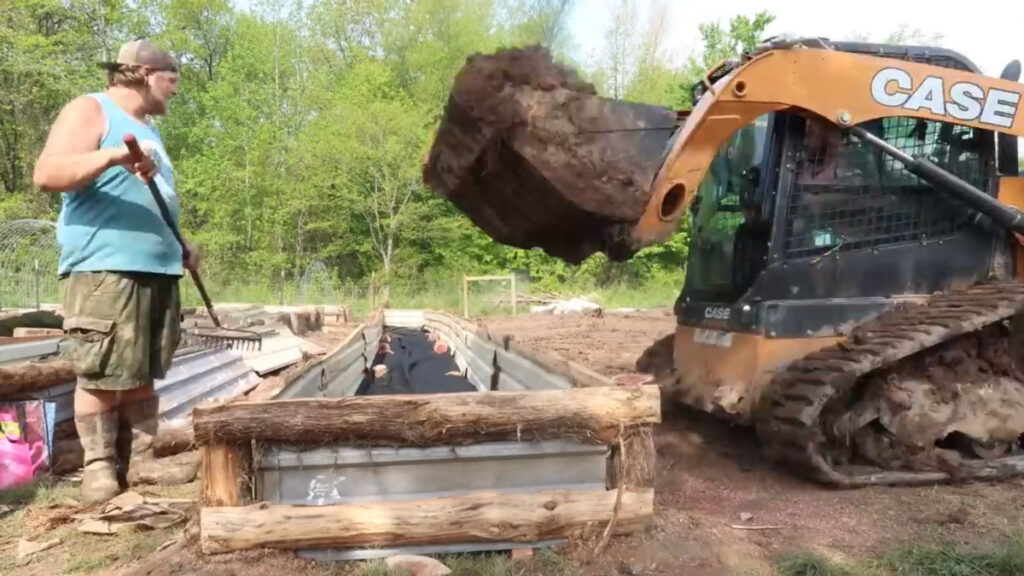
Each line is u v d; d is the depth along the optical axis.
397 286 26.98
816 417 4.25
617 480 3.32
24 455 4.34
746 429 5.68
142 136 3.95
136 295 3.81
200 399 6.33
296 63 31.06
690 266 5.71
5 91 28.11
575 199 3.62
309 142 27.94
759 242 4.96
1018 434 4.76
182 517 3.76
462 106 3.51
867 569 3.30
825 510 4.07
